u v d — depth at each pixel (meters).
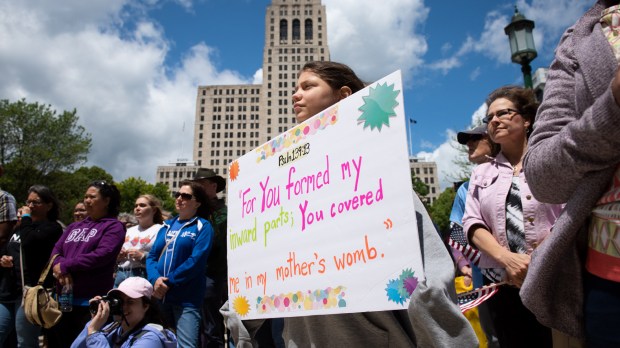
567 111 1.27
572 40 1.34
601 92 1.14
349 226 1.67
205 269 4.46
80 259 4.19
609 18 1.23
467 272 3.83
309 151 1.92
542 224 2.22
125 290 3.39
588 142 1.06
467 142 3.90
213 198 5.43
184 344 3.89
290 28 125.62
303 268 1.81
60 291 4.34
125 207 58.22
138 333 3.31
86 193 4.67
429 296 1.36
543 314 1.36
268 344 4.02
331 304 1.66
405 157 1.52
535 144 1.30
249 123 129.75
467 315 3.36
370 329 1.72
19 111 34.34
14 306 4.69
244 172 2.30
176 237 4.28
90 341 3.30
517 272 2.08
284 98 119.50
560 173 1.18
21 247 4.68
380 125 1.63
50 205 5.12
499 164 2.58
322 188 1.82
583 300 1.27
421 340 1.44
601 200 1.16
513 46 8.27
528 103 2.60
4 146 34.94
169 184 121.12
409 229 1.46
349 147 1.74
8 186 34.22
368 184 1.63
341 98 2.19
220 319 4.87
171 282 3.99
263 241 2.05
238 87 132.75
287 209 1.96
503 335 2.43
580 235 1.28
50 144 35.41
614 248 1.11
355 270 1.61
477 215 2.55
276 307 1.90
